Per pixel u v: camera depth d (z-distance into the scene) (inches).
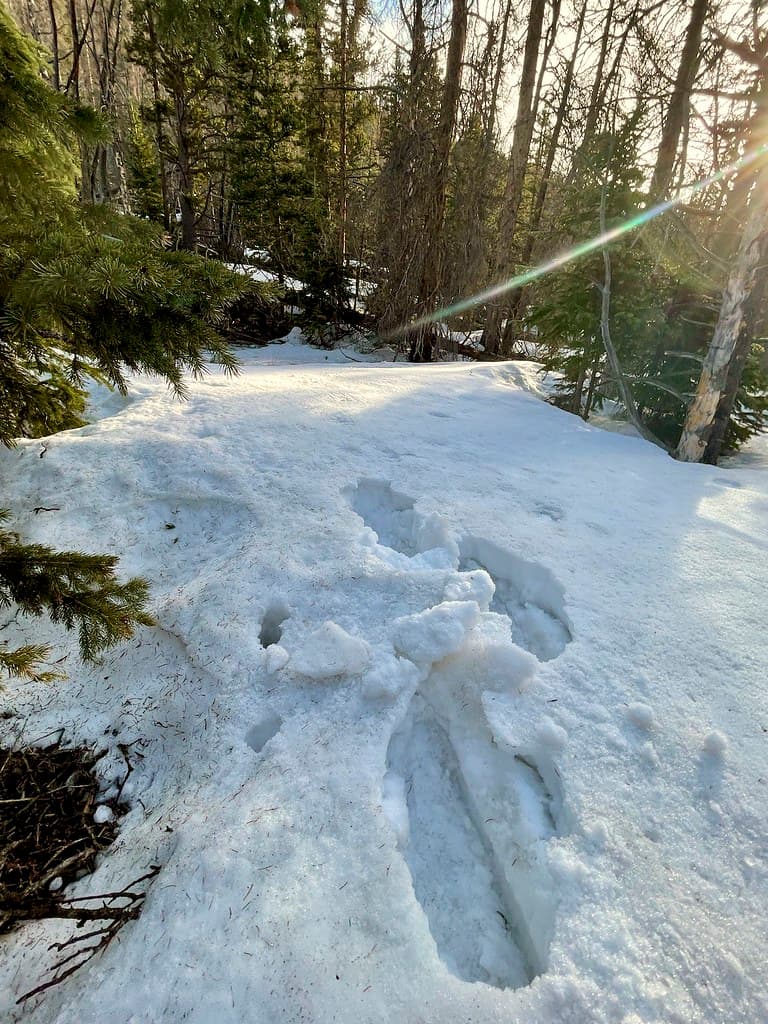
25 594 66.3
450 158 406.9
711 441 207.6
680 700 83.9
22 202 91.9
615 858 62.4
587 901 58.3
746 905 58.4
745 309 192.5
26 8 485.4
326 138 601.0
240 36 220.8
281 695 83.0
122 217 94.9
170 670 91.3
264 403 196.2
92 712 87.7
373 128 671.8
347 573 106.0
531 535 127.0
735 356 198.4
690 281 245.4
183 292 71.1
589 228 262.8
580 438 209.0
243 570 106.7
